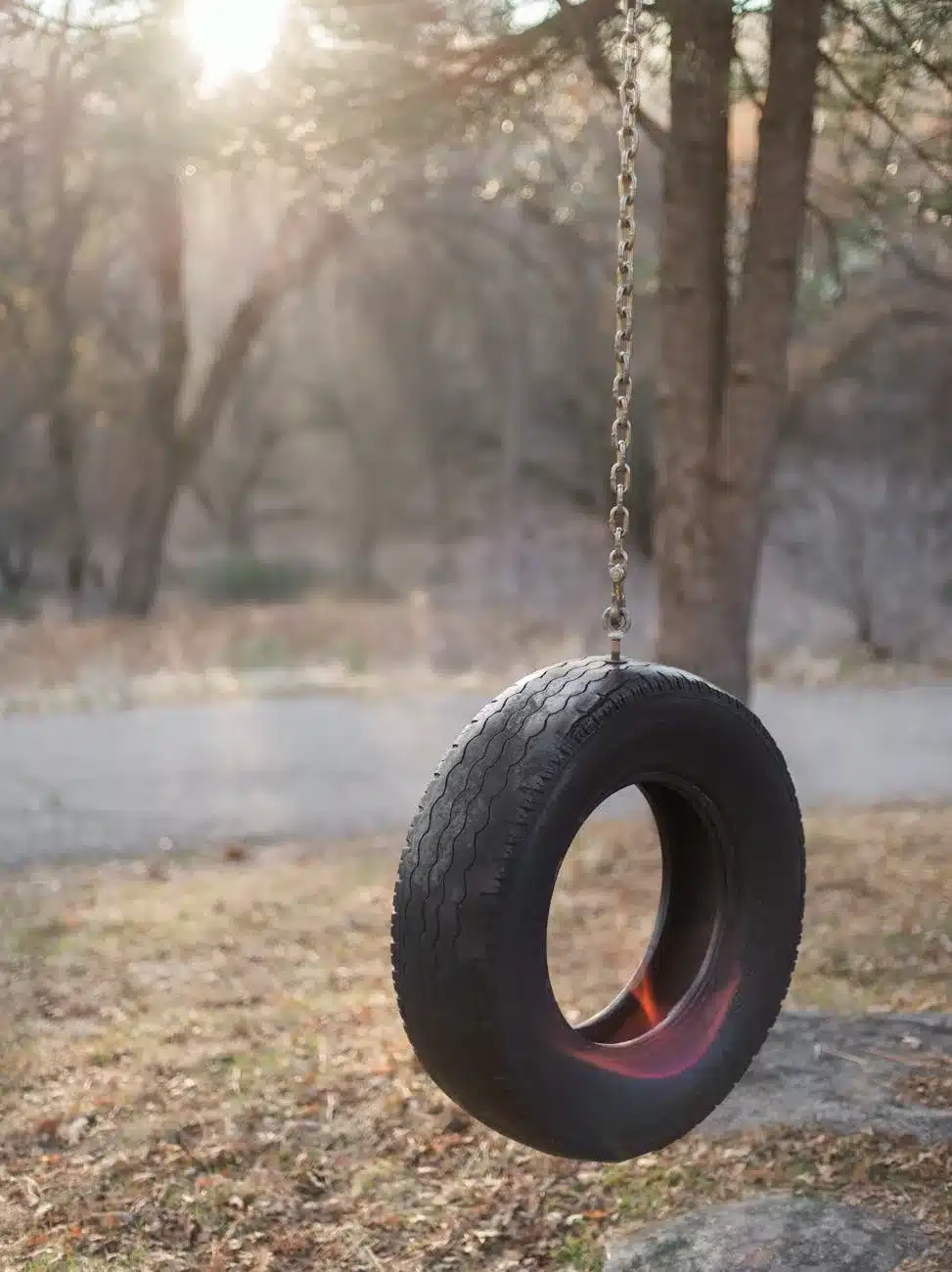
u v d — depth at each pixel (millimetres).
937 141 8141
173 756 12781
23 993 6051
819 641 25844
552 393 38031
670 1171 4062
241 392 43719
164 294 26391
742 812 3344
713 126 8016
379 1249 3881
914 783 11906
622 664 3146
